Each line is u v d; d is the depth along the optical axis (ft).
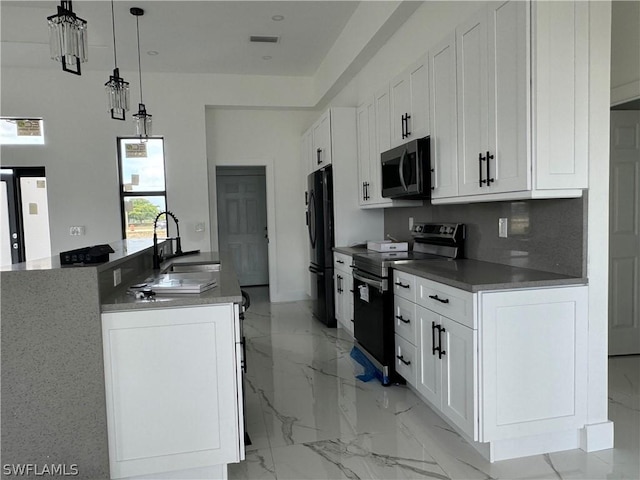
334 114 15.35
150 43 15.38
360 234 15.80
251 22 13.98
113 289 6.89
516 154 6.99
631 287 11.97
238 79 19.04
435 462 7.18
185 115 18.56
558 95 6.77
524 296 6.98
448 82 8.92
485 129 7.73
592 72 6.89
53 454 5.92
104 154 17.78
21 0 12.68
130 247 9.80
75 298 5.87
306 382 10.80
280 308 19.35
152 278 8.38
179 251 13.25
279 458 7.40
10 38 15.83
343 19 14.08
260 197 24.88
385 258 11.05
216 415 6.38
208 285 7.05
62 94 17.39
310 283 18.35
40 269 5.82
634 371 10.91
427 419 8.74
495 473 6.82
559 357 7.18
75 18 7.58
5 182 17.63
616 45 10.81
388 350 10.35
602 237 7.22
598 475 6.70
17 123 17.34
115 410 6.09
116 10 12.95
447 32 9.92
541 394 7.13
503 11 7.15
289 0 12.66
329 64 16.79
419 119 10.32
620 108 11.37
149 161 18.52
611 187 11.72
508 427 7.01
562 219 7.58
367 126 14.02
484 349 6.84
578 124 6.91
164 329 6.17
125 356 6.08
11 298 5.73
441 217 11.88
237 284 7.53
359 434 8.17
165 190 18.60
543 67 6.65
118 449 6.13
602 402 7.45
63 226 17.61
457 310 7.30
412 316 9.14
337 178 15.52
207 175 19.19
